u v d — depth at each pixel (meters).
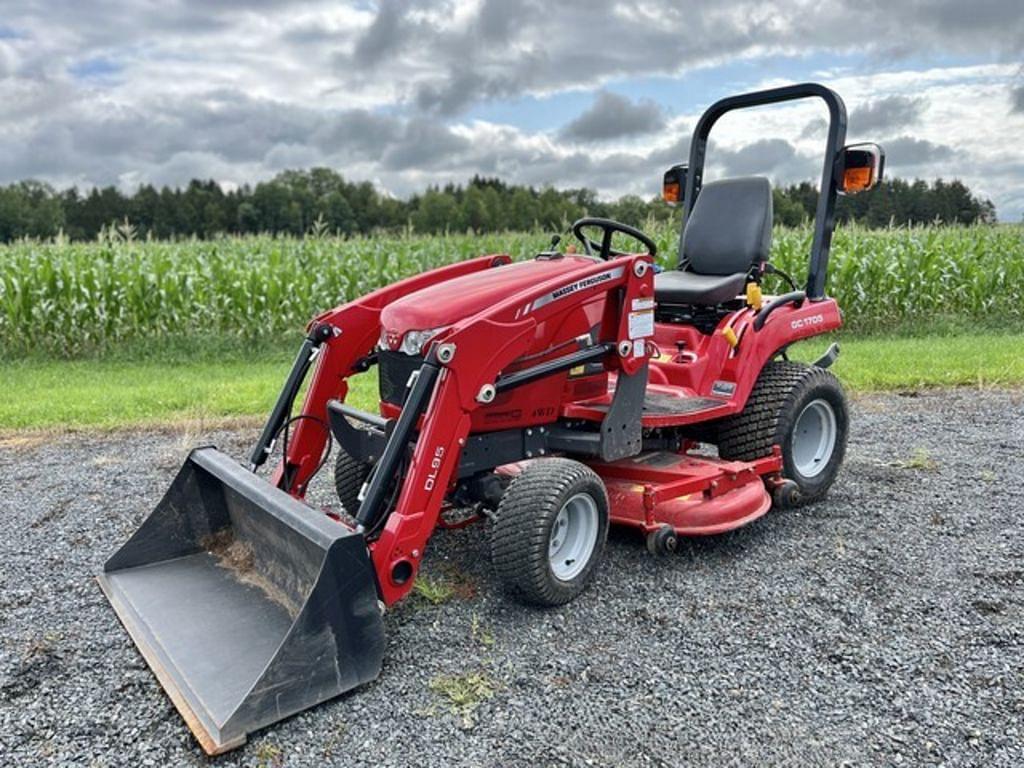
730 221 4.37
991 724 2.38
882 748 2.28
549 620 3.01
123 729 2.36
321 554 2.50
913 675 2.64
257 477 3.03
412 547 2.73
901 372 7.62
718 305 4.12
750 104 4.54
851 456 5.16
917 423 6.03
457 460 3.05
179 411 6.33
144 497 4.42
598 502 3.17
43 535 3.87
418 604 3.12
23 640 2.87
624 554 3.61
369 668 2.53
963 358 8.23
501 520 2.97
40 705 2.48
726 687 2.57
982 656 2.75
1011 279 11.34
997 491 4.43
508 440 3.31
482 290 3.12
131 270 9.52
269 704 2.32
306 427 3.51
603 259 3.82
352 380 7.29
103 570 3.18
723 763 2.21
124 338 9.31
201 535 3.31
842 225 13.84
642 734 2.33
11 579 3.38
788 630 2.93
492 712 2.44
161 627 2.79
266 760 2.23
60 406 6.37
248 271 9.96
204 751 2.26
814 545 3.71
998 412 6.36
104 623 2.99
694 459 3.80
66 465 5.03
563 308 3.13
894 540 3.76
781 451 4.02
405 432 2.76
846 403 4.40
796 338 4.26
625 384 3.36
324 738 2.32
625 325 3.33
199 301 9.50
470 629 2.93
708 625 2.97
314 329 3.48
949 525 3.94
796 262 10.70
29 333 9.02
